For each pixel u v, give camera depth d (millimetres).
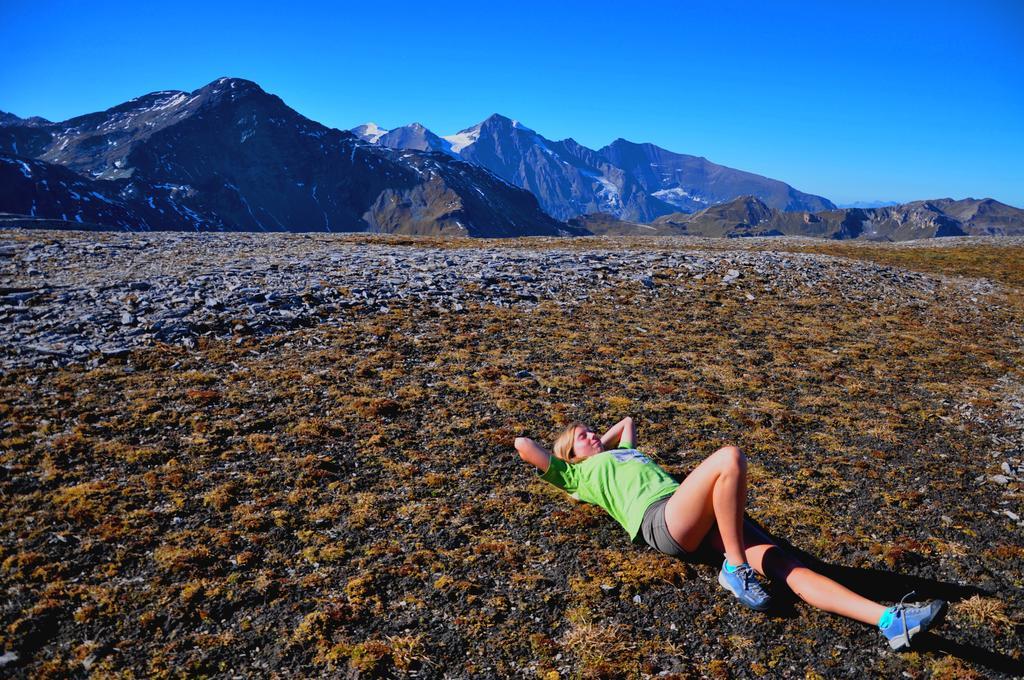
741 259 12039
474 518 3488
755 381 5867
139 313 6387
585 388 5418
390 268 9516
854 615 2680
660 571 3084
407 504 3588
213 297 7051
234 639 2658
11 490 3443
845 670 2627
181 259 10125
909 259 21844
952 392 5930
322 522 3389
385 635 2701
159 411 4414
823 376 6172
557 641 2719
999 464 4395
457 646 2672
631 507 3258
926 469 4273
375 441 4246
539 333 7020
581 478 3502
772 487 3910
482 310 7742
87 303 6613
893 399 5645
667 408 5094
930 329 8617
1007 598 3023
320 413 4609
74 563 2973
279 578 2971
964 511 3770
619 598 2939
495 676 2551
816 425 4949
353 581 2945
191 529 3258
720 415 5031
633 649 2684
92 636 2629
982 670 2627
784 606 2914
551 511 3576
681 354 6609
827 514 3662
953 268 19891
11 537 3098
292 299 7262
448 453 4180
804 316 8758
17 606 2719
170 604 2791
